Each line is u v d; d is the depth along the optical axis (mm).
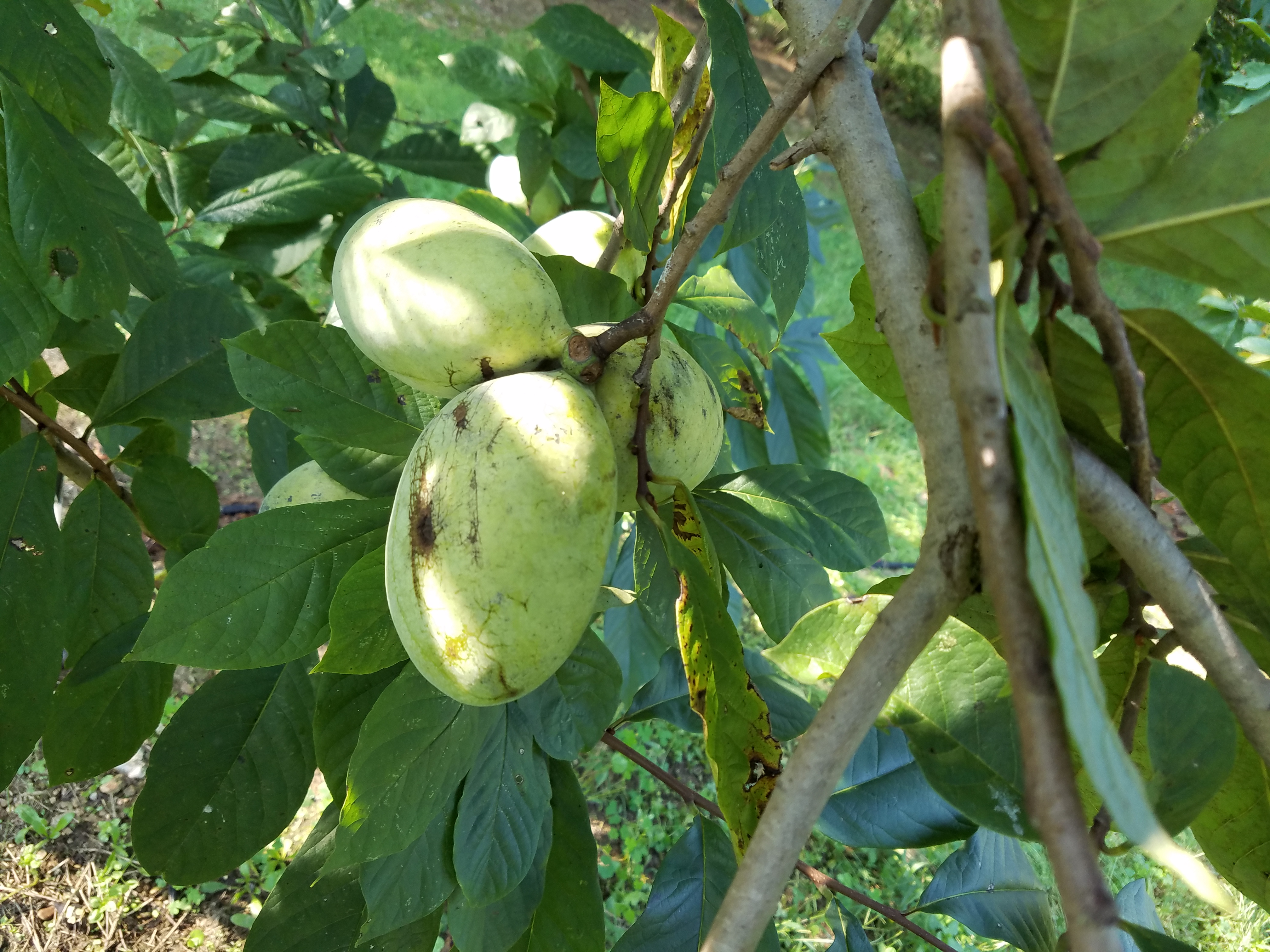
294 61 748
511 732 389
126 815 809
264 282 786
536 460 258
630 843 900
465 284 293
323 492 398
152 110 632
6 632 393
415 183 1615
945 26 151
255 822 426
